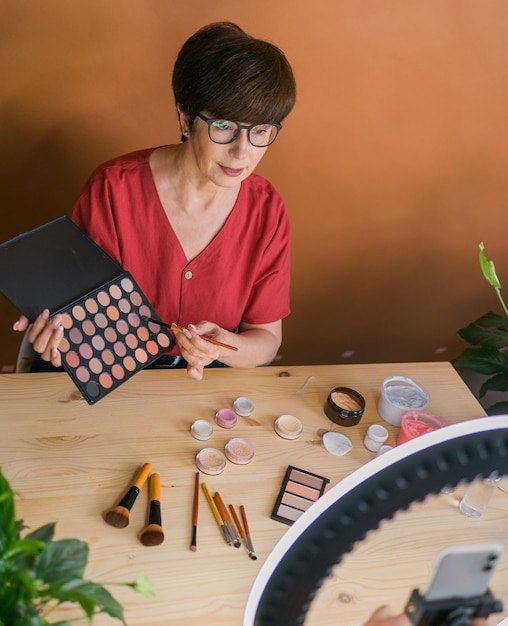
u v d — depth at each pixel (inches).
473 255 90.0
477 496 49.8
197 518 46.8
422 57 72.6
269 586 22.2
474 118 77.8
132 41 66.0
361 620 42.7
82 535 44.3
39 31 63.7
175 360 64.0
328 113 74.3
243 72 49.3
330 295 90.0
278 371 60.3
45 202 74.6
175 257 61.4
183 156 58.1
